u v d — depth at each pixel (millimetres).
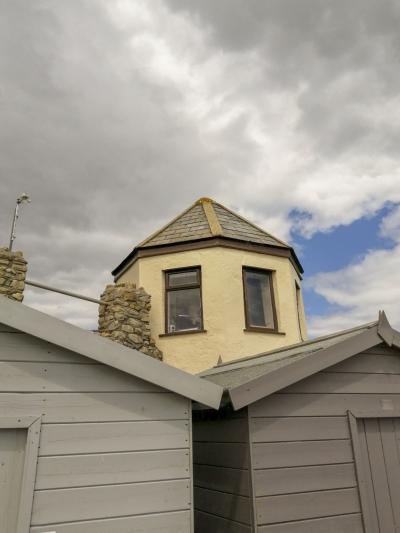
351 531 3242
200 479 3945
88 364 2924
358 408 3641
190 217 10867
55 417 2738
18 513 2494
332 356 3559
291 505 3123
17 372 2746
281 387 3277
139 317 8703
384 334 3859
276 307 9750
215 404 3090
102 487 2697
